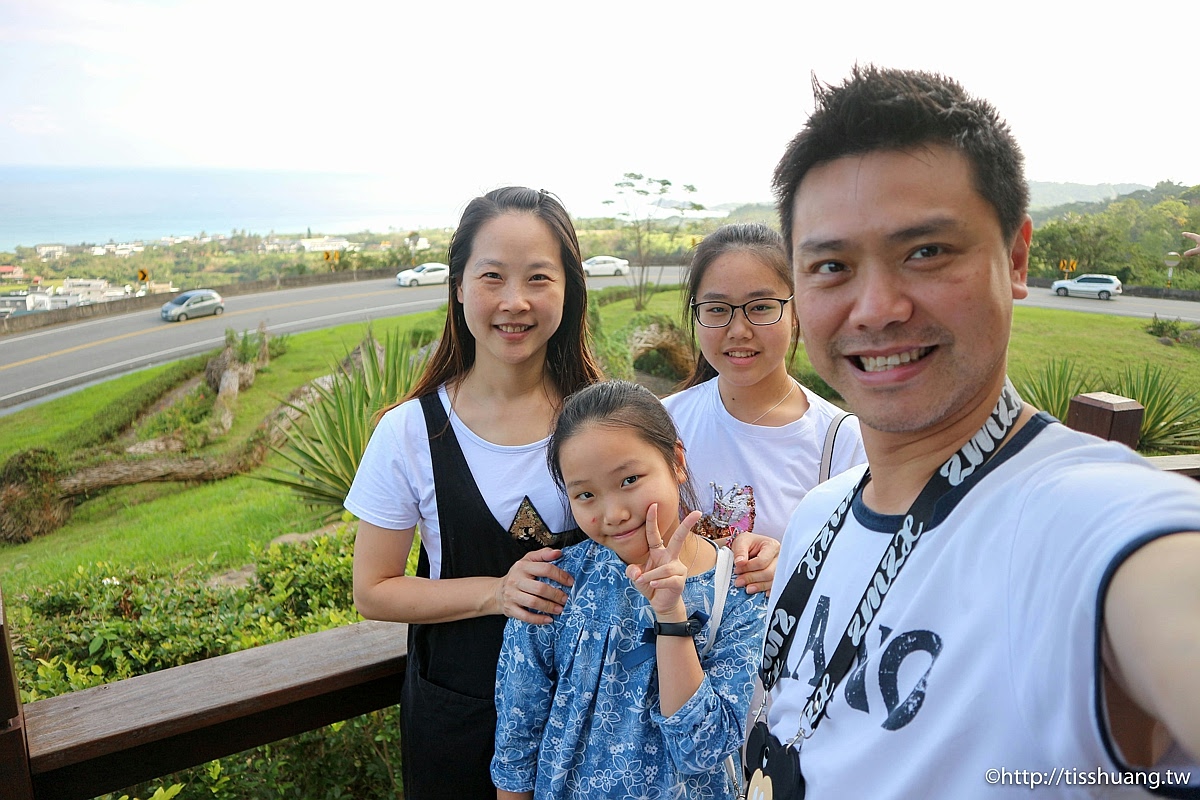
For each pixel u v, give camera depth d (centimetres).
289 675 156
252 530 1021
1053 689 59
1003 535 68
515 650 137
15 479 1304
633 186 2886
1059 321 1667
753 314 166
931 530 75
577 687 133
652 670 130
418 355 680
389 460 152
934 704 68
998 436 74
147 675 156
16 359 2300
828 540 94
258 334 2083
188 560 902
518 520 149
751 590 136
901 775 68
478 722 145
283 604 371
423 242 3884
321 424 597
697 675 122
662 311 2152
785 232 87
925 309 73
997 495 70
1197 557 51
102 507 1332
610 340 1298
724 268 167
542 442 152
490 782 148
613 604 135
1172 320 1597
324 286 3275
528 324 150
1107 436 338
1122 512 58
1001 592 66
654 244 2866
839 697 78
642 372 1490
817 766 79
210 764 211
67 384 2061
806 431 174
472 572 151
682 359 1402
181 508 1284
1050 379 913
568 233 157
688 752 120
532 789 138
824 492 104
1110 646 55
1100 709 55
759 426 174
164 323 2641
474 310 149
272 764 216
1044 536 63
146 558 959
